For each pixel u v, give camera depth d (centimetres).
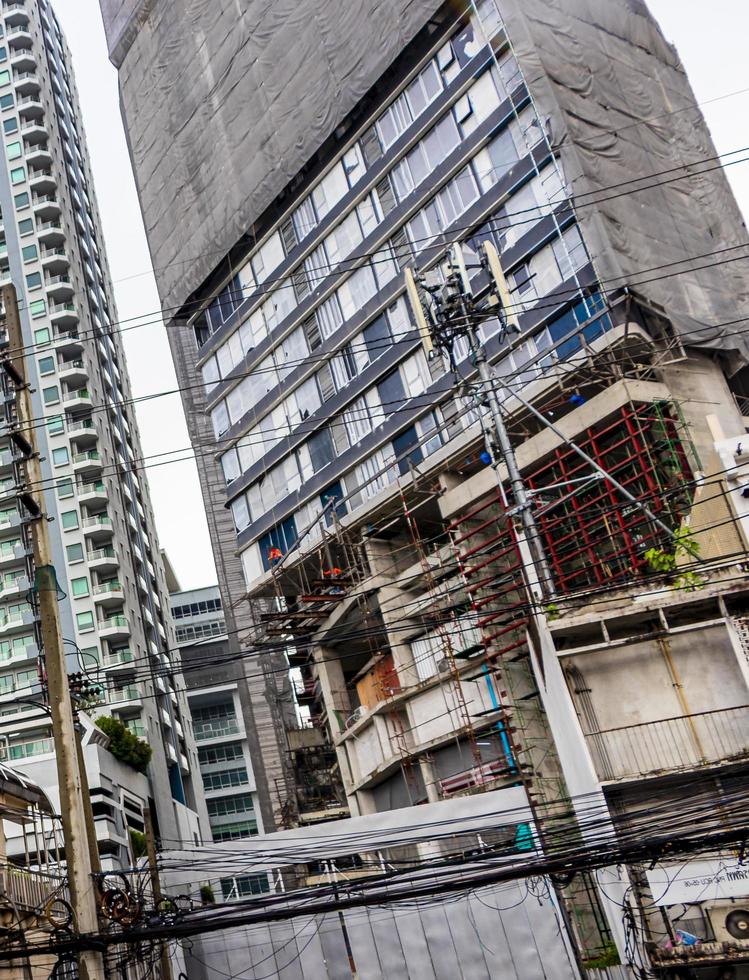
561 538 3484
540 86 3938
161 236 5628
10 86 9262
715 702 2583
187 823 7488
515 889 2467
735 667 2602
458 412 3984
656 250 3853
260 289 5144
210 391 5353
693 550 2739
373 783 4209
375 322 4562
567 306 3772
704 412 3681
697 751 2550
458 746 3741
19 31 9462
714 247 4147
